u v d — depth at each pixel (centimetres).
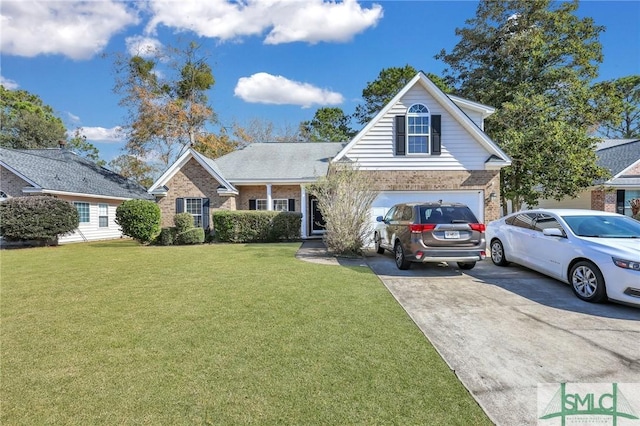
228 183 1733
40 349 390
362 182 1078
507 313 517
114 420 262
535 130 1482
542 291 641
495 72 1966
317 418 264
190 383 314
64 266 930
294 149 2133
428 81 1261
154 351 383
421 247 768
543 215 752
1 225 1504
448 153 1281
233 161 1995
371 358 365
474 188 1276
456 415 270
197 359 362
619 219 688
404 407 279
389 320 481
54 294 628
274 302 561
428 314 511
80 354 377
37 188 1703
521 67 1844
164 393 298
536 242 735
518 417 269
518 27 1880
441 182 1277
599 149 2248
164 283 703
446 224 771
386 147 1280
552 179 1475
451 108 1266
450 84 2252
